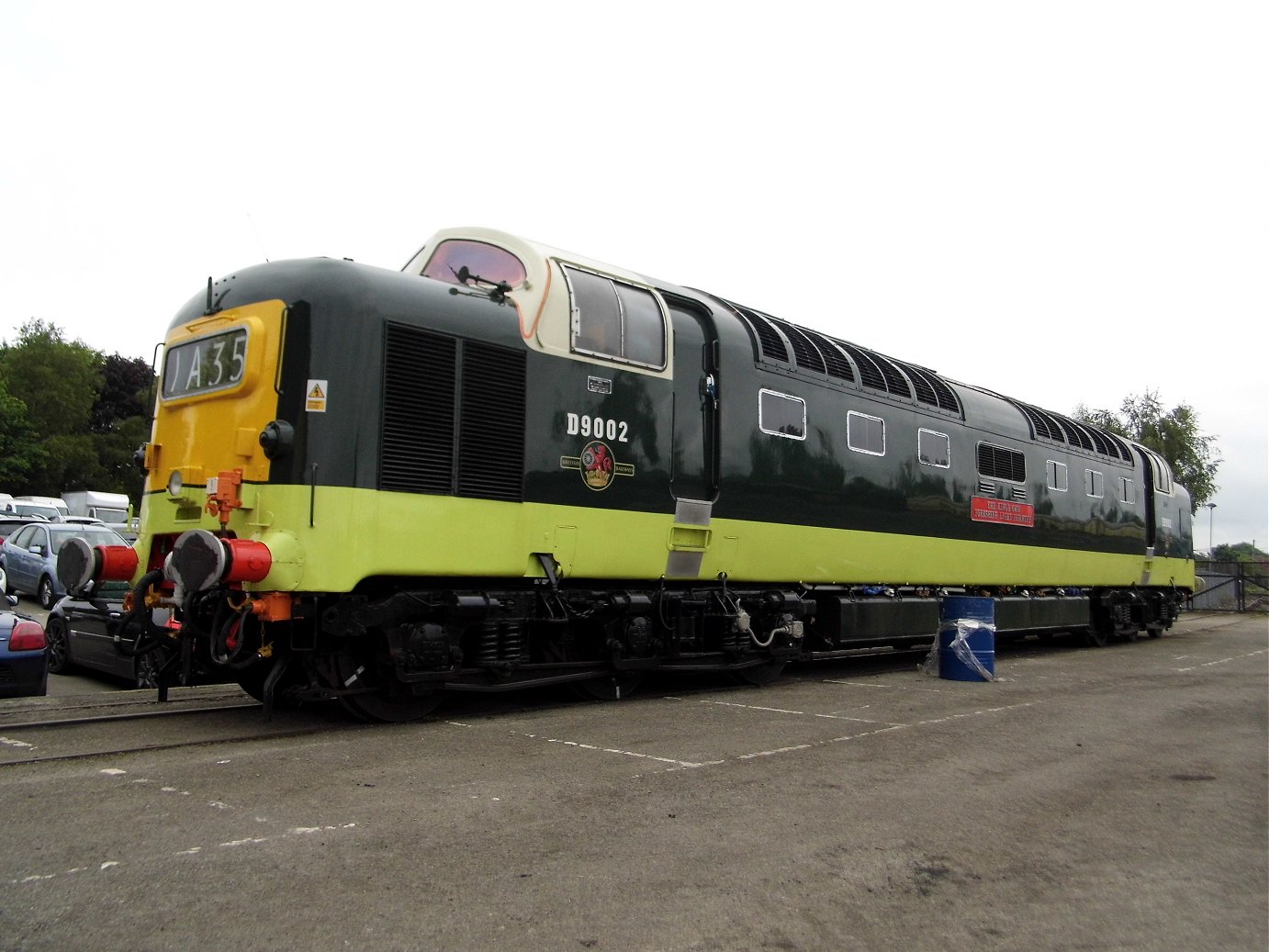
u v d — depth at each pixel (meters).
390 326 7.09
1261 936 3.74
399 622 7.15
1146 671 13.13
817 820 5.10
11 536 19.36
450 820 4.86
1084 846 4.85
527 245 8.41
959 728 7.95
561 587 8.43
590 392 8.48
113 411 56.62
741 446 9.95
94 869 4.03
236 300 7.36
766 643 10.29
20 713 7.62
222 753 6.20
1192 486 39.75
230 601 6.78
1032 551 15.43
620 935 3.57
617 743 6.94
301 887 3.90
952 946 3.58
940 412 13.45
